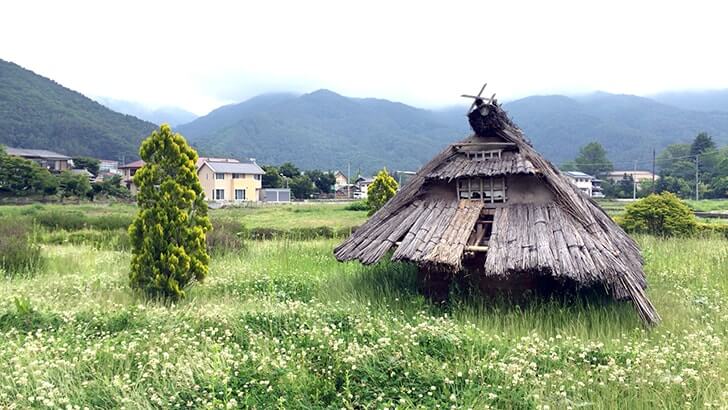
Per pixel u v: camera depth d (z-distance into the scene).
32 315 8.59
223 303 10.27
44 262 14.80
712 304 10.50
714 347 7.43
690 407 5.63
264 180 81.56
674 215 22.61
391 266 12.80
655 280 13.07
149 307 9.73
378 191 27.42
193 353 6.95
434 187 12.29
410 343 7.33
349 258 11.19
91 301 9.73
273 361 6.44
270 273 13.78
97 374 6.32
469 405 5.56
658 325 8.77
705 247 17.59
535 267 9.23
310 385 6.03
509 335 8.30
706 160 88.00
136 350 7.12
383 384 6.14
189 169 11.77
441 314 9.88
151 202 11.53
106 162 113.12
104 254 16.80
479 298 10.40
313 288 12.13
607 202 66.38
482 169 11.38
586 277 8.90
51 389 5.73
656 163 103.44
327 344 7.27
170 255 11.06
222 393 5.64
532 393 5.85
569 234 9.87
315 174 91.19
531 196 11.33
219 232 19.38
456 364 6.59
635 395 5.91
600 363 7.06
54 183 57.16
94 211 43.03
